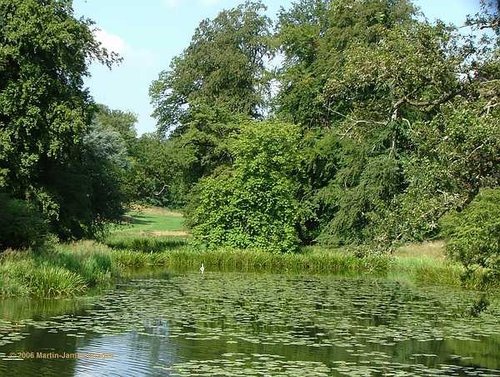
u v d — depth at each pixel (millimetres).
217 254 39188
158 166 55188
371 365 13734
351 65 11781
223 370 12938
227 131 53531
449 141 10609
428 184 11102
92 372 12477
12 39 31516
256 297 24547
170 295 24266
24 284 22469
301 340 16281
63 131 32500
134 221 74062
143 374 12438
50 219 35125
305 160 49062
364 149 44250
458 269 30625
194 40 61031
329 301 24000
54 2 33500
